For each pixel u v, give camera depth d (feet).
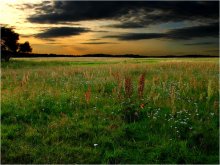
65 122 31.71
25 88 47.96
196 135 28.17
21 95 42.75
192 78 55.83
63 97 41.32
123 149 26.05
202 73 66.59
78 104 38.37
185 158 24.85
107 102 39.50
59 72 75.25
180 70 77.66
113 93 42.93
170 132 29.40
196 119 32.58
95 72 70.33
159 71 75.51
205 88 46.75
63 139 27.94
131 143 27.25
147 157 24.85
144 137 28.53
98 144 27.09
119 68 83.61
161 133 29.19
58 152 25.23
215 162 24.29
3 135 28.19
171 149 25.85
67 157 24.75
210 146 26.71
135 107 35.60
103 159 24.57
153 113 34.22
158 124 31.40
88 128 30.22
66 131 29.55
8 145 26.37
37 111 35.22
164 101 38.91
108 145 27.02
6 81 57.93
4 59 187.32
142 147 26.61
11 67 120.67
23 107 36.73
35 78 62.28
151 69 80.59
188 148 26.32
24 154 24.91
